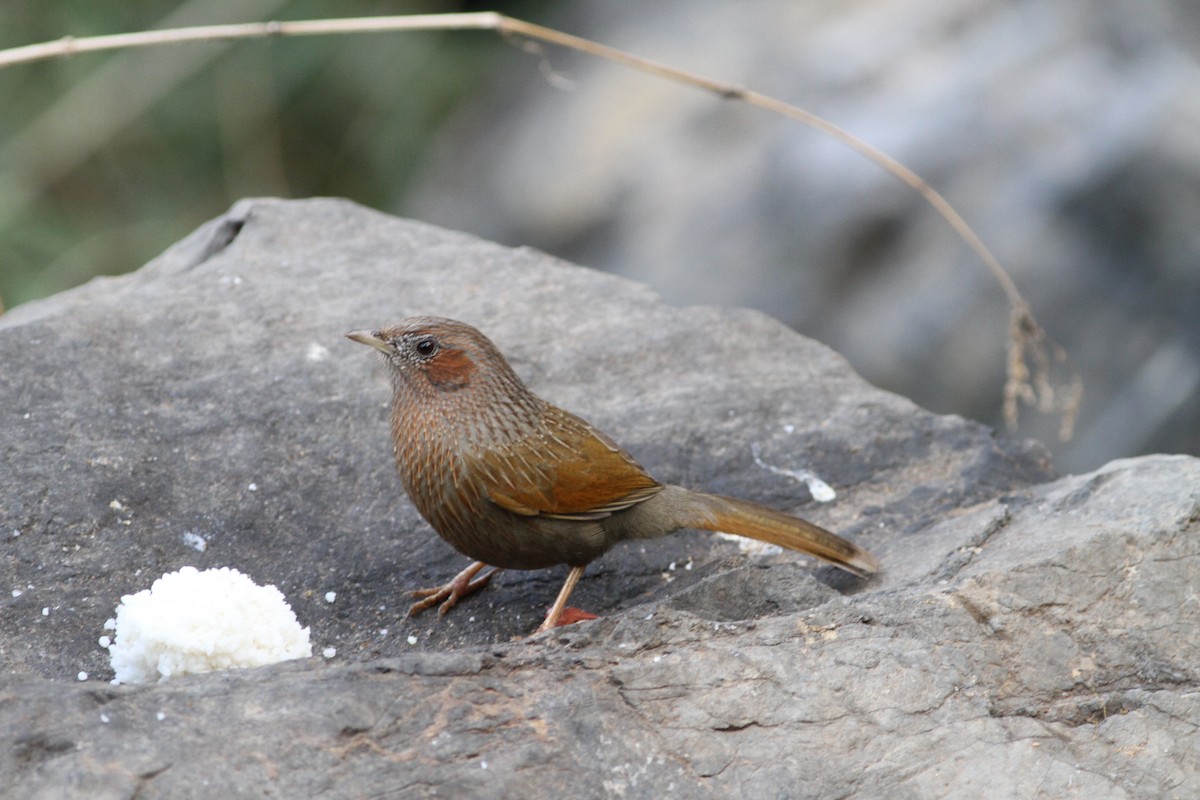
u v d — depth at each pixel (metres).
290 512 9.52
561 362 11.27
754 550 9.84
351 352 10.88
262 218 12.63
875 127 17.42
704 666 7.30
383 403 10.40
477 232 19.34
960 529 9.38
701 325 11.96
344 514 9.61
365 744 6.48
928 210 16.47
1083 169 16.17
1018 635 7.88
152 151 19.75
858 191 16.84
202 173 19.89
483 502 8.63
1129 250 15.81
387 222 12.94
